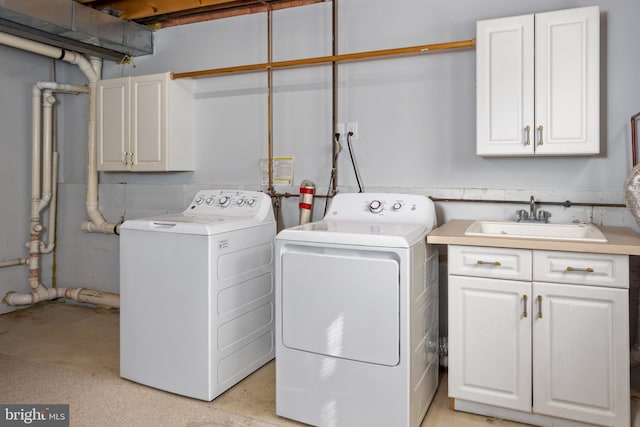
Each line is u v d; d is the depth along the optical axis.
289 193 3.21
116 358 2.91
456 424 2.15
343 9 3.01
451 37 2.74
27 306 3.97
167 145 3.31
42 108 3.94
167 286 2.42
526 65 2.33
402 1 2.85
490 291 2.10
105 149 3.56
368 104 2.96
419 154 2.85
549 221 2.56
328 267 2.05
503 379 2.11
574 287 1.96
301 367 2.14
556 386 2.02
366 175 2.99
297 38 3.15
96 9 3.44
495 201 2.65
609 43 2.42
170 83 3.31
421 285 2.14
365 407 2.02
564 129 2.28
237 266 2.52
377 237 1.98
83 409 2.27
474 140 2.71
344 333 2.04
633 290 2.40
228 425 2.15
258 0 3.15
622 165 2.42
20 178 3.89
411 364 1.97
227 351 2.46
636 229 2.41
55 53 3.52
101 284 4.02
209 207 2.95
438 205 2.80
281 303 2.18
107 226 3.85
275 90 3.24
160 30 3.63
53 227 4.11
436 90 2.79
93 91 3.78
